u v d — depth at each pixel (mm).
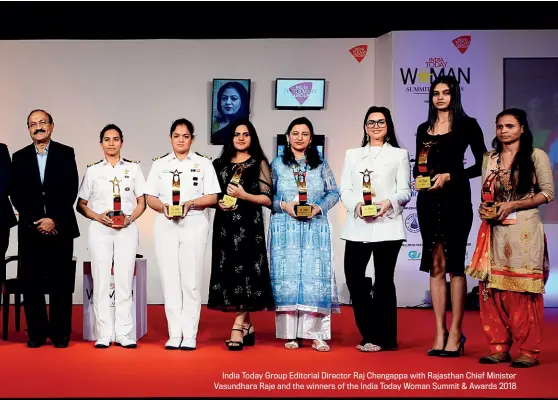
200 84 8133
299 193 5039
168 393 3781
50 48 8094
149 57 8133
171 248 5102
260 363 4566
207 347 5164
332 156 8117
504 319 4621
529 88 7773
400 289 7750
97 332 5328
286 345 5137
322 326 5133
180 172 5133
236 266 5086
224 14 7855
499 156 4664
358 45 8109
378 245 4984
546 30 7754
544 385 3961
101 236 5164
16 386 3930
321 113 8133
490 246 4609
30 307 5156
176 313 5129
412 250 7750
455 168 4777
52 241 5164
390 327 5062
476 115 7777
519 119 4555
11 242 8055
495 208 4500
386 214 4961
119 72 8125
